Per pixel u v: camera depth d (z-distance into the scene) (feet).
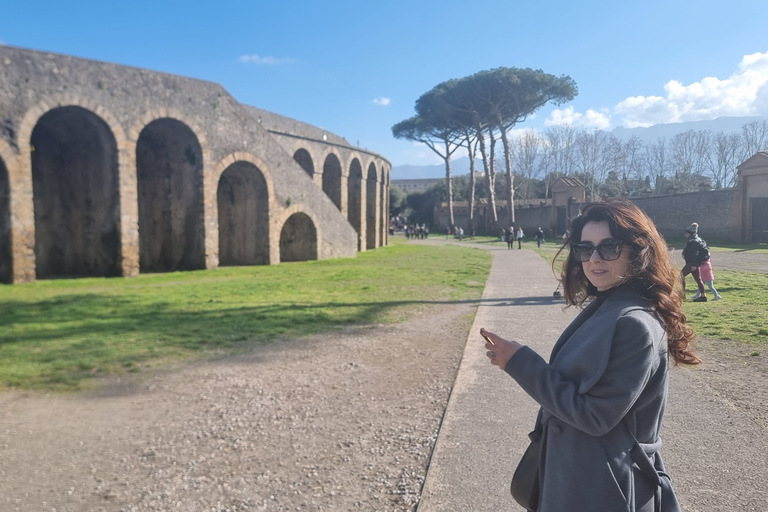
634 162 298.56
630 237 5.26
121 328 28.25
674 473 10.77
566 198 150.41
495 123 158.81
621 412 4.65
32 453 13.16
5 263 51.49
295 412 15.71
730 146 250.78
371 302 37.19
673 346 5.35
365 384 18.38
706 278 34.42
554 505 4.98
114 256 59.93
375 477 11.43
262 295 41.78
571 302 6.39
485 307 32.83
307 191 82.07
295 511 10.18
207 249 67.56
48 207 63.87
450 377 18.89
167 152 68.59
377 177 124.06
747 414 14.10
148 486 11.38
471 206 182.91
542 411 5.63
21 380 19.15
